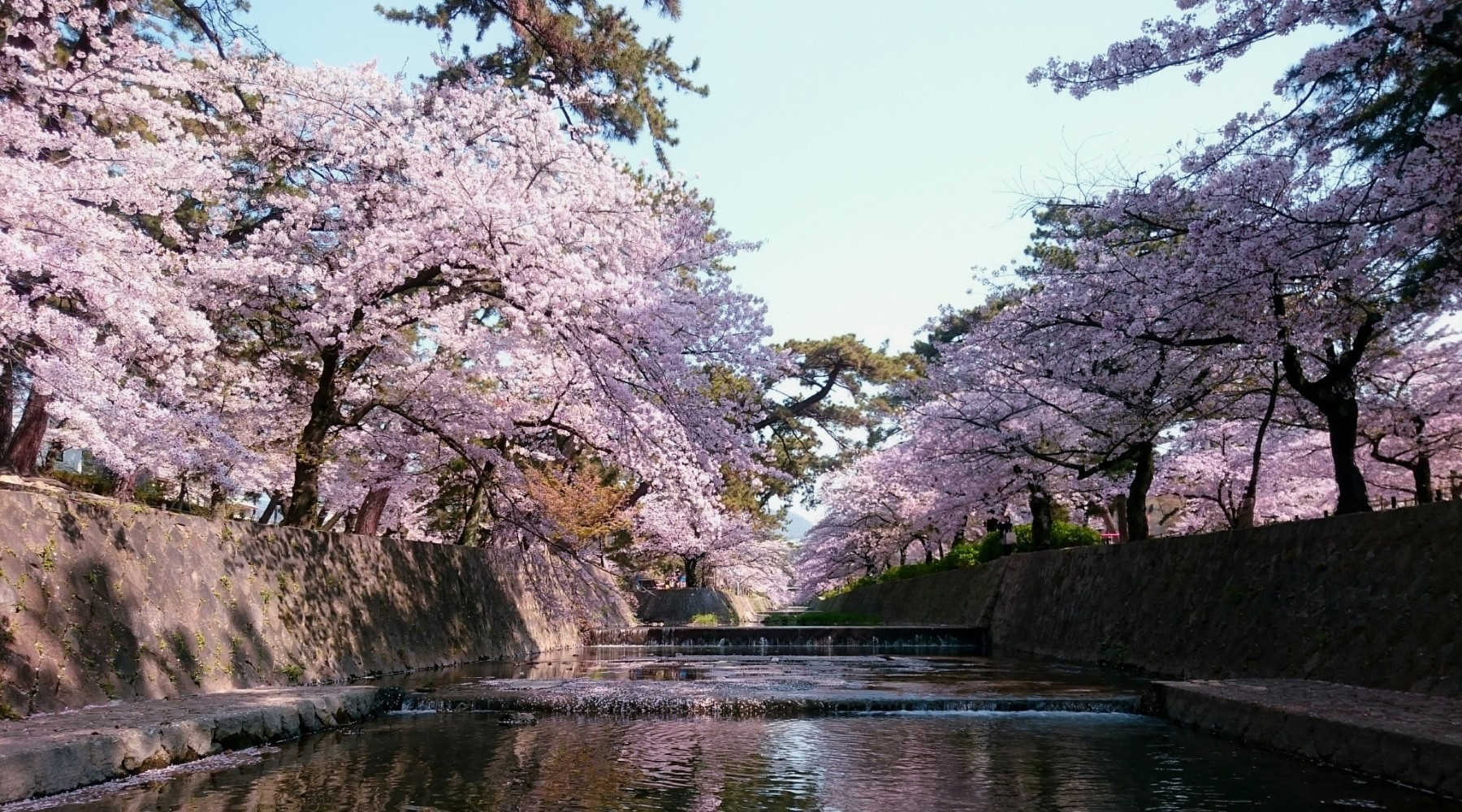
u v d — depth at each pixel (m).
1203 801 5.44
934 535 28.83
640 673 13.34
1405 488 17.44
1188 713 8.30
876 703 9.38
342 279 10.13
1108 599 14.71
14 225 6.88
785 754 7.10
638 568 36.06
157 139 11.53
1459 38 7.32
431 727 8.43
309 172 12.27
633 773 6.34
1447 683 7.19
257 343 13.16
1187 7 8.08
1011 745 7.43
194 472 10.98
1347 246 8.19
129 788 5.64
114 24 10.25
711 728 8.45
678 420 10.78
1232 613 10.72
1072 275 12.08
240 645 9.21
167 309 7.67
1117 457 15.52
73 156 8.08
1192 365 11.79
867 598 35.59
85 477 13.96
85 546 7.56
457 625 15.12
